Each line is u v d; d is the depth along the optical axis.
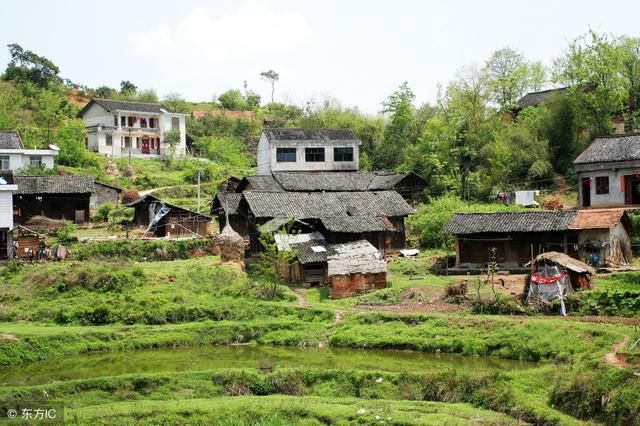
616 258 55.78
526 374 33.97
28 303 52.44
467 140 86.88
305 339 46.34
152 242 64.31
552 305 46.28
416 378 34.97
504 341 41.78
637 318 43.25
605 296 45.94
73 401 34.22
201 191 92.06
